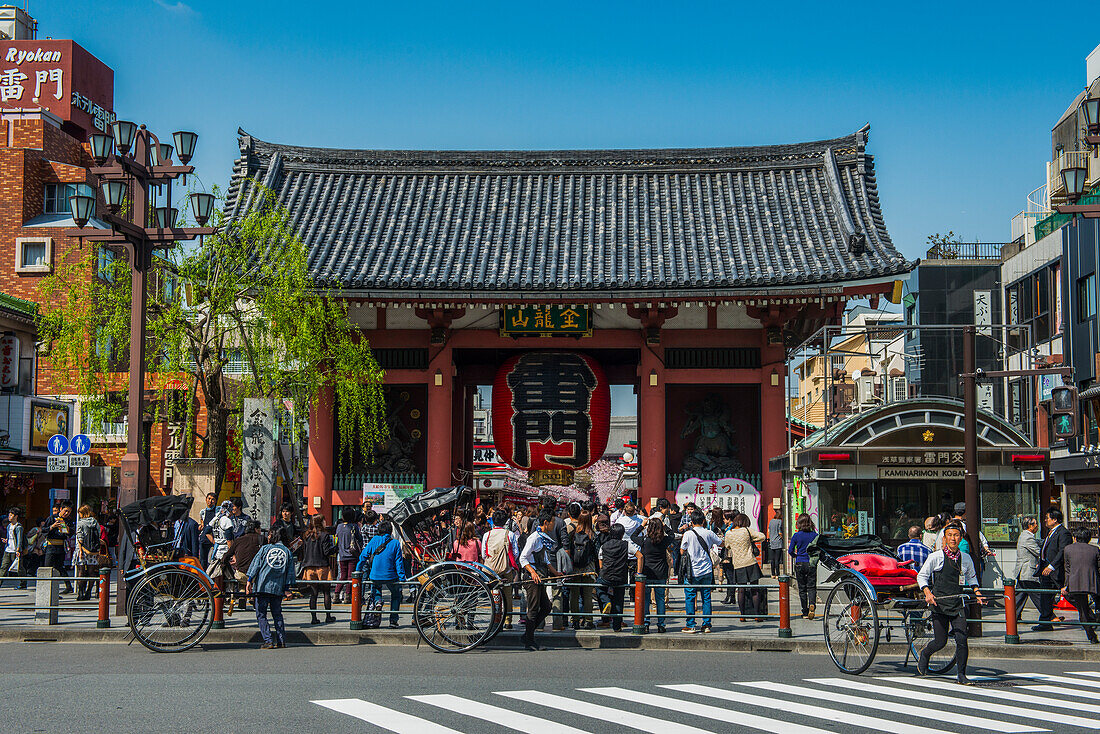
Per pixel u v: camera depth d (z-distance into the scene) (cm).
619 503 2334
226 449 2520
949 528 1297
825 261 2856
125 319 2369
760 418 2892
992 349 3616
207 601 1561
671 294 2738
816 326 3034
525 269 2877
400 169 3325
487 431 7325
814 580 1892
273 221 2497
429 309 2881
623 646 1614
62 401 3850
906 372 3909
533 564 1606
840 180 3103
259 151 3350
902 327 2252
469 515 2280
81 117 5322
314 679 1234
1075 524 1645
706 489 2823
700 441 2947
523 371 2862
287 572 1599
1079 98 3534
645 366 2902
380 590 1728
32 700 1073
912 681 1262
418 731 916
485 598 1563
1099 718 1003
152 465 4028
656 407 2881
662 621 1695
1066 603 1998
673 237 2994
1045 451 2061
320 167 3322
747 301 2794
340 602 2052
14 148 4462
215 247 2397
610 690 1165
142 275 1880
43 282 2522
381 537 1717
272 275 2438
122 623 1762
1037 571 1808
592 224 3089
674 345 2928
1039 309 3244
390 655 1489
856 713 1024
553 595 1752
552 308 2850
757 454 2944
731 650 1589
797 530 1916
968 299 3812
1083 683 1251
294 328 2419
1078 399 2784
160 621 1580
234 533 1897
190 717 978
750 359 2919
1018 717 1005
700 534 1720
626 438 7519
